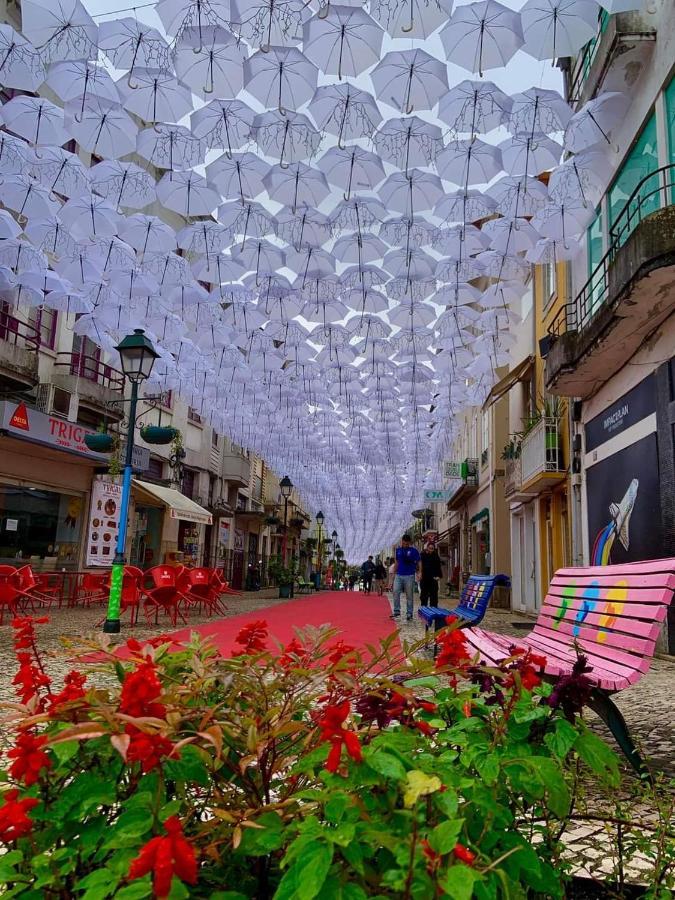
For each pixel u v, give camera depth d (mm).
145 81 5242
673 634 8297
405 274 8070
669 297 8352
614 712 2965
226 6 4391
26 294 10828
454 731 1579
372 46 4523
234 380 12445
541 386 16719
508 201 6922
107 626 10258
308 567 54156
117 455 18453
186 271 8227
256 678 1745
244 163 6629
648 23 9078
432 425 15227
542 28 4660
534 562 17703
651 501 9305
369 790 1222
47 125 6379
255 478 39750
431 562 13438
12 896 1149
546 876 1327
